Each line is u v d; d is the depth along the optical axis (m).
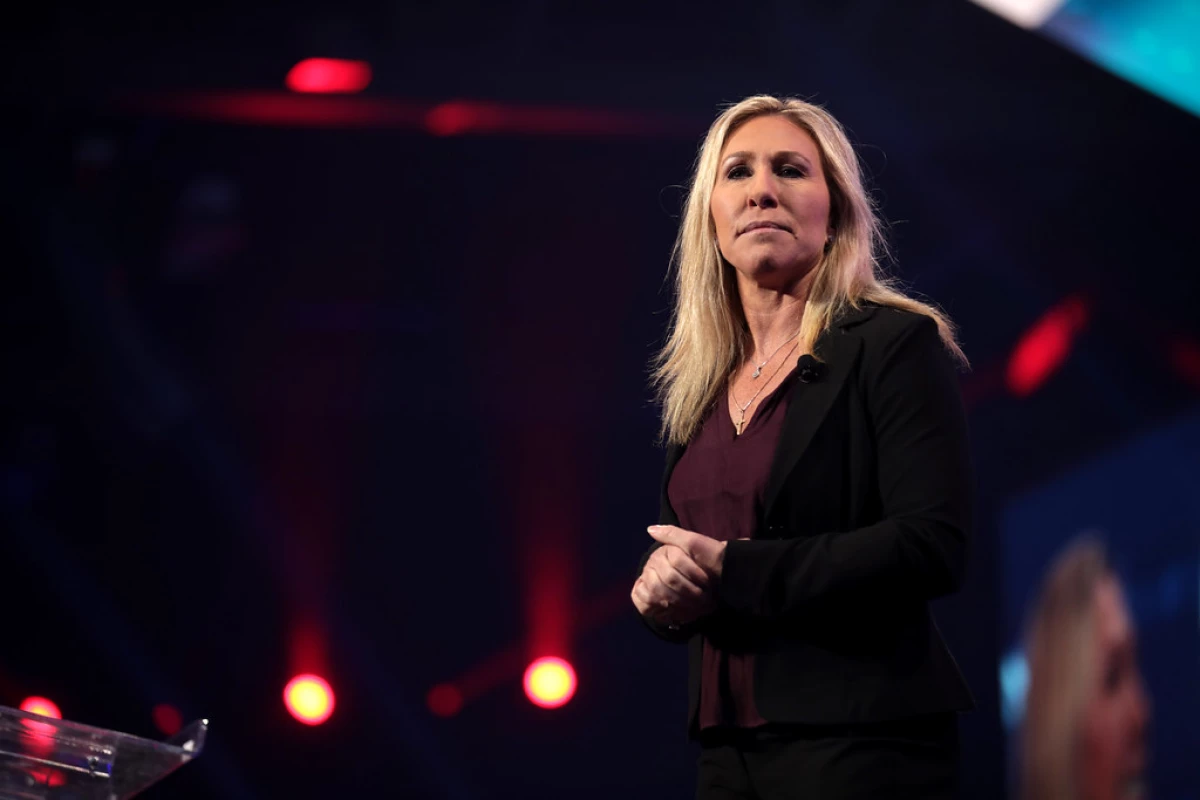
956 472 5.65
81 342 24.08
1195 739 21.62
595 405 24.03
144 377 24.09
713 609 5.79
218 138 23.70
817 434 5.86
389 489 24.20
